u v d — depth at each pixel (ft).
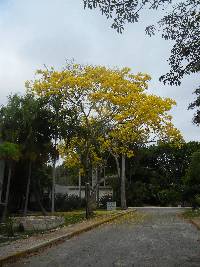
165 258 40.04
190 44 34.60
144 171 229.86
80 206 167.32
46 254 43.93
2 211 105.40
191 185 148.46
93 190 119.75
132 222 92.38
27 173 117.19
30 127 103.65
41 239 54.60
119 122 109.81
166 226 80.23
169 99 108.68
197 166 140.26
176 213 132.98
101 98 106.11
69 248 48.62
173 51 35.14
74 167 125.90
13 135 102.47
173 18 34.01
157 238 58.34
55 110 107.55
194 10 33.68
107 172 223.51
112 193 217.15
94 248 48.16
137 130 112.37
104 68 109.40
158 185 224.74
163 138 117.39
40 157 110.32
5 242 54.54
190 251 44.91
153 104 107.04
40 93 108.37
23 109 102.94
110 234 65.41
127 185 213.87
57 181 255.91
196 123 40.81
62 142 113.60
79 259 40.01
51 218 83.66
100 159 121.19
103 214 121.08
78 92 108.06
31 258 41.37
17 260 40.24
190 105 40.01
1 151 94.58
